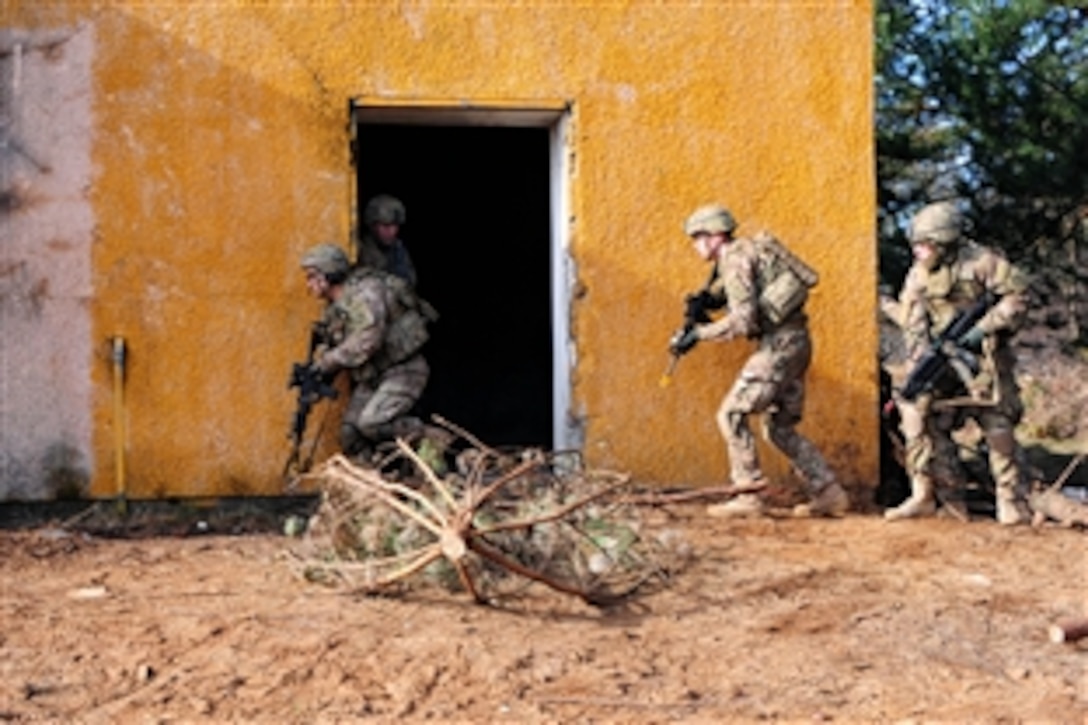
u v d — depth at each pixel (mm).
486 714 4695
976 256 8500
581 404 9023
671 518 8430
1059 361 16719
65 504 8578
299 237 8812
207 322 8703
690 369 9133
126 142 8641
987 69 12414
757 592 6523
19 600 6289
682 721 4637
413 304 8711
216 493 8688
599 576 6340
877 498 9719
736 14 9242
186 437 8672
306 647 5422
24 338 8516
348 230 8883
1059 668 5309
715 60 9211
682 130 9164
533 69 9031
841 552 7539
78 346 8578
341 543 6547
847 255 9344
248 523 8570
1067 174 12094
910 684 5074
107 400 8602
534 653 5375
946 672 5227
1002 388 8602
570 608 6141
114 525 8477
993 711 4762
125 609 6090
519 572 5895
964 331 8430
